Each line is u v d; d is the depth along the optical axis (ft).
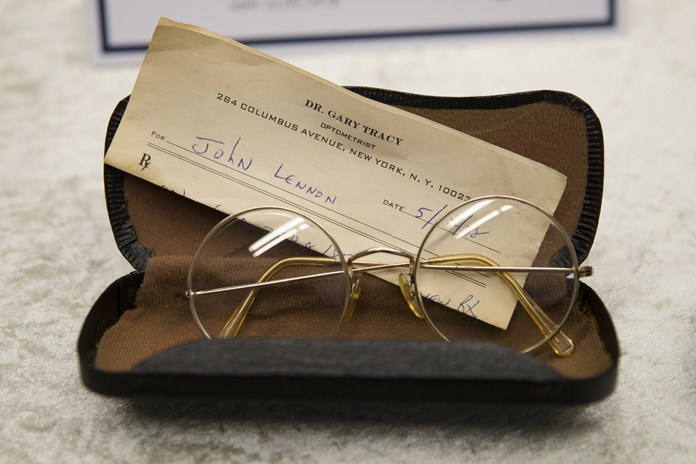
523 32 2.06
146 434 1.40
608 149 1.85
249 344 1.32
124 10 2.02
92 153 1.88
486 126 1.51
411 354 1.31
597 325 1.43
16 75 2.02
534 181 1.48
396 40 2.04
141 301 1.48
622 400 1.44
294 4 2.02
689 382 1.46
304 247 1.48
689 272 1.63
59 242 1.71
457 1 2.04
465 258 1.48
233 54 1.50
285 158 1.50
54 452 1.39
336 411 1.42
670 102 1.93
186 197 1.50
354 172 1.49
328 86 1.49
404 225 1.49
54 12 2.13
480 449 1.38
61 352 1.52
